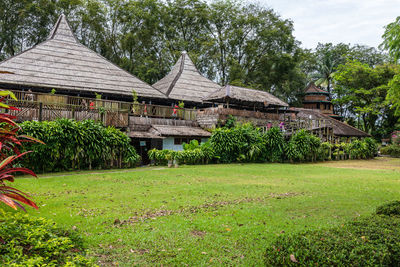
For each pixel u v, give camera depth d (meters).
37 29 39.66
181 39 48.66
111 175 13.79
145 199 8.60
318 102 55.72
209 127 26.38
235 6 51.38
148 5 45.19
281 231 5.78
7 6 36.97
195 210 7.39
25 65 24.08
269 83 51.62
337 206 8.00
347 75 41.81
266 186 11.40
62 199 8.30
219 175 14.72
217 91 29.59
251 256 4.62
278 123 30.12
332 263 3.13
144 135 22.00
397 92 16.84
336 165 23.75
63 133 15.04
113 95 26.20
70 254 3.70
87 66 27.64
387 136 49.34
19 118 16.52
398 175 16.28
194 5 49.28
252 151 22.31
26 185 10.36
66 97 20.20
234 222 6.35
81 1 42.31
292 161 24.47
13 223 3.76
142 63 43.88
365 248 3.37
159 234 5.51
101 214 6.85
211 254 4.71
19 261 2.96
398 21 11.22
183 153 19.83
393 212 5.41
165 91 31.00
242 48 52.12
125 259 4.45
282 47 50.56
